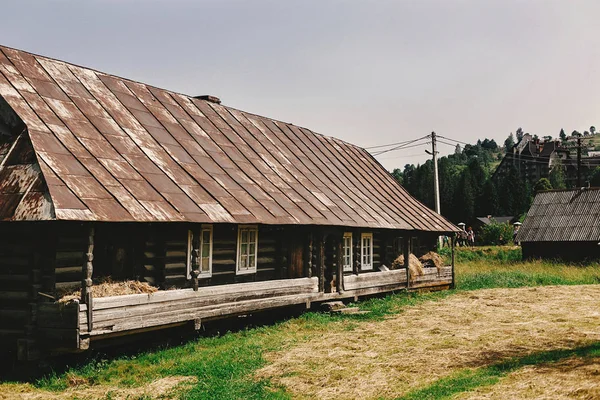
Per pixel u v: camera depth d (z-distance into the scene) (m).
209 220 13.98
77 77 15.98
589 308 19.23
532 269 34.38
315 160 23.61
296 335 15.21
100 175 12.83
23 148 12.45
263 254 18.77
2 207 11.44
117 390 10.51
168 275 14.95
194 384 10.67
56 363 11.87
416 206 27.02
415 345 13.47
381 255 25.14
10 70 14.02
